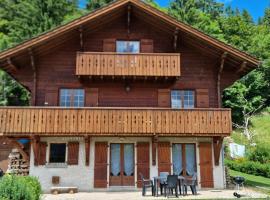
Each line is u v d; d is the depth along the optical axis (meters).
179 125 18.88
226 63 20.91
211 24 47.94
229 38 53.03
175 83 20.80
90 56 19.53
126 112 18.83
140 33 21.31
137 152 19.44
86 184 18.91
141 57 19.73
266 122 42.28
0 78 34.50
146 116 18.86
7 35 40.91
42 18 40.00
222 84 20.97
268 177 25.16
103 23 20.98
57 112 18.56
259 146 32.50
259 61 19.61
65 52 20.73
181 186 18.14
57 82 20.34
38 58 20.47
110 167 19.36
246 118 40.62
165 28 20.81
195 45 20.98
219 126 19.00
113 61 19.56
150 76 19.66
